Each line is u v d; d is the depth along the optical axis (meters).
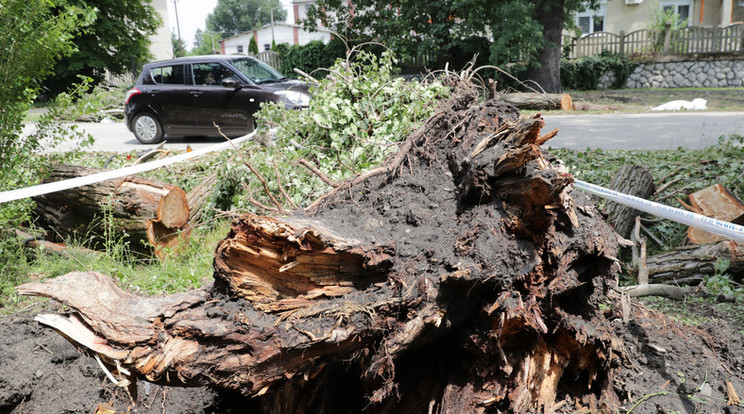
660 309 4.12
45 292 2.35
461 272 2.47
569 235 2.74
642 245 4.86
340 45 22.77
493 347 2.62
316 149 5.43
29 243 5.44
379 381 2.65
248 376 2.43
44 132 6.05
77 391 3.54
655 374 3.09
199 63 12.30
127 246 5.65
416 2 20.23
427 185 3.25
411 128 4.82
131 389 2.46
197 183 7.09
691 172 6.78
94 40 25.20
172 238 5.81
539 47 19.22
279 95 11.43
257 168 5.97
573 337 2.72
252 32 61.59
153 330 2.37
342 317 2.48
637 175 5.92
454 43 20.20
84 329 2.35
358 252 2.58
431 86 5.20
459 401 2.71
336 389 3.07
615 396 2.91
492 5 19.17
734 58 22.03
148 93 12.39
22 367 3.56
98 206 5.59
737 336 3.52
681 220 3.68
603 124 13.34
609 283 2.88
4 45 5.38
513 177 2.66
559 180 2.38
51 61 5.88
